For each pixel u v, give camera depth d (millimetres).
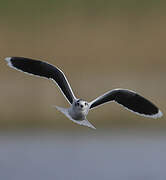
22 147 16500
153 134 17781
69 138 17438
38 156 15648
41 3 24219
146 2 24625
